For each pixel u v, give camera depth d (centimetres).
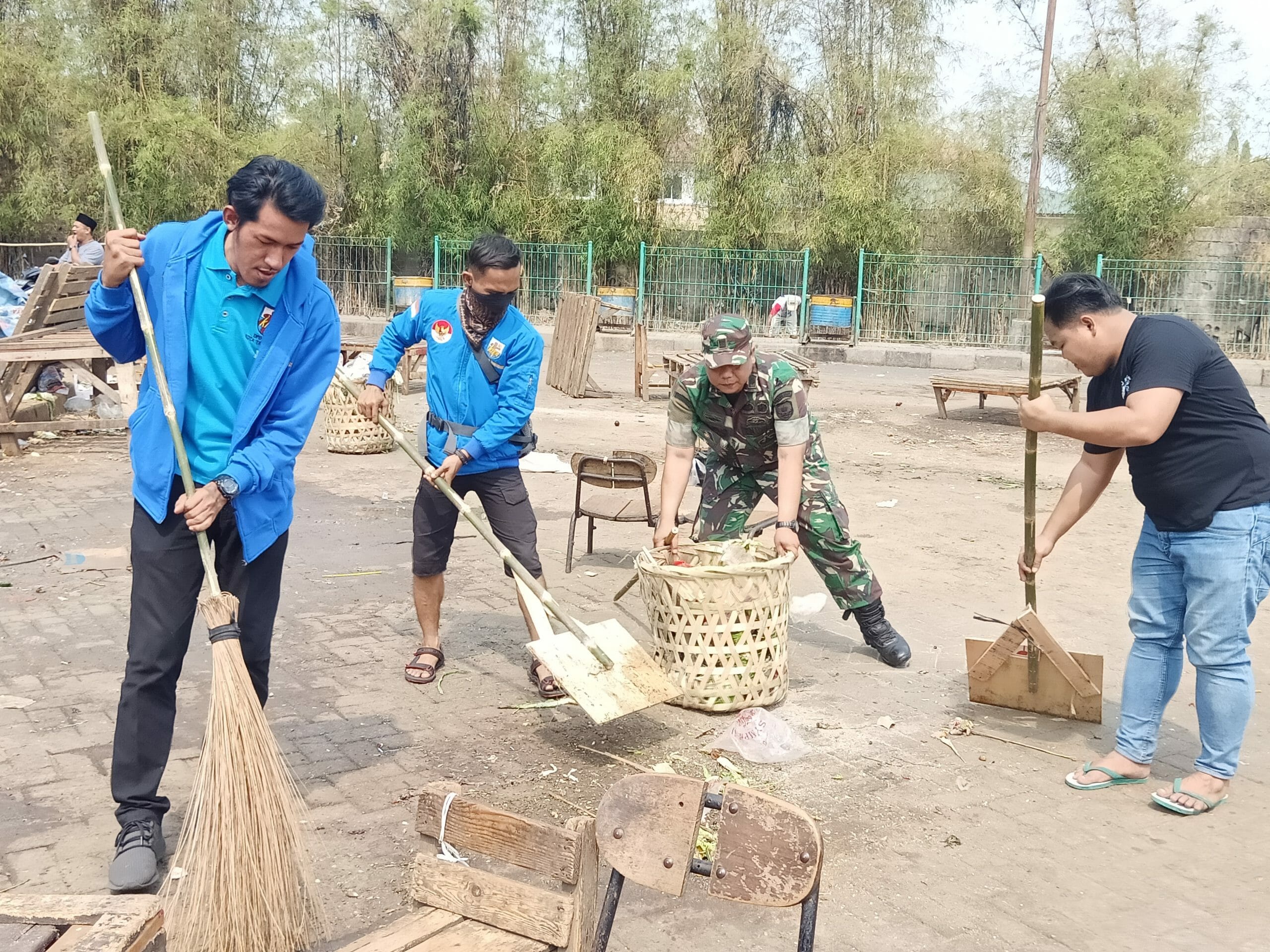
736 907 311
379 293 2367
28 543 677
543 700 458
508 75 2297
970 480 959
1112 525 812
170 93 2294
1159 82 2091
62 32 2248
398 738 417
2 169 2331
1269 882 328
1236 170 2098
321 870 320
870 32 2145
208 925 260
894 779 393
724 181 2198
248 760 268
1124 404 364
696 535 502
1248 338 1964
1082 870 333
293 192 289
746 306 2200
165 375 303
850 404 1447
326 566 650
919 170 2167
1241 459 354
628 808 222
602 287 2216
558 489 877
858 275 2127
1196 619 366
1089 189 2088
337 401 995
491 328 446
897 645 506
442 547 471
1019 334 2042
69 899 231
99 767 383
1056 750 421
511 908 228
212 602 279
